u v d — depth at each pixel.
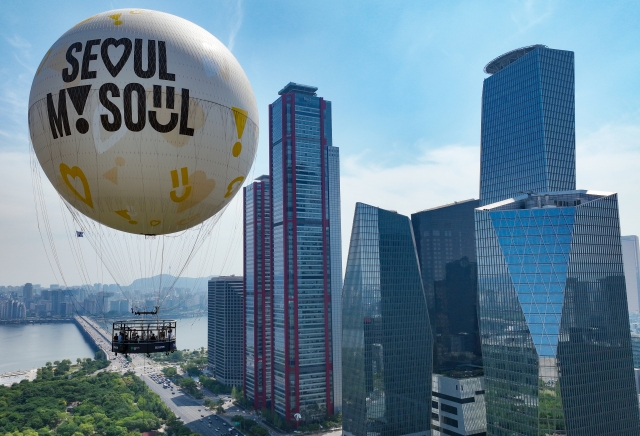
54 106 48.91
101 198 51.88
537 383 162.25
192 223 58.31
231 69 54.44
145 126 48.59
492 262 182.62
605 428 164.50
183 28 52.06
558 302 165.00
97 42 48.62
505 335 175.25
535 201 194.25
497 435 176.38
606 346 169.88
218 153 53.22
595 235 175.12
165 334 60.38
